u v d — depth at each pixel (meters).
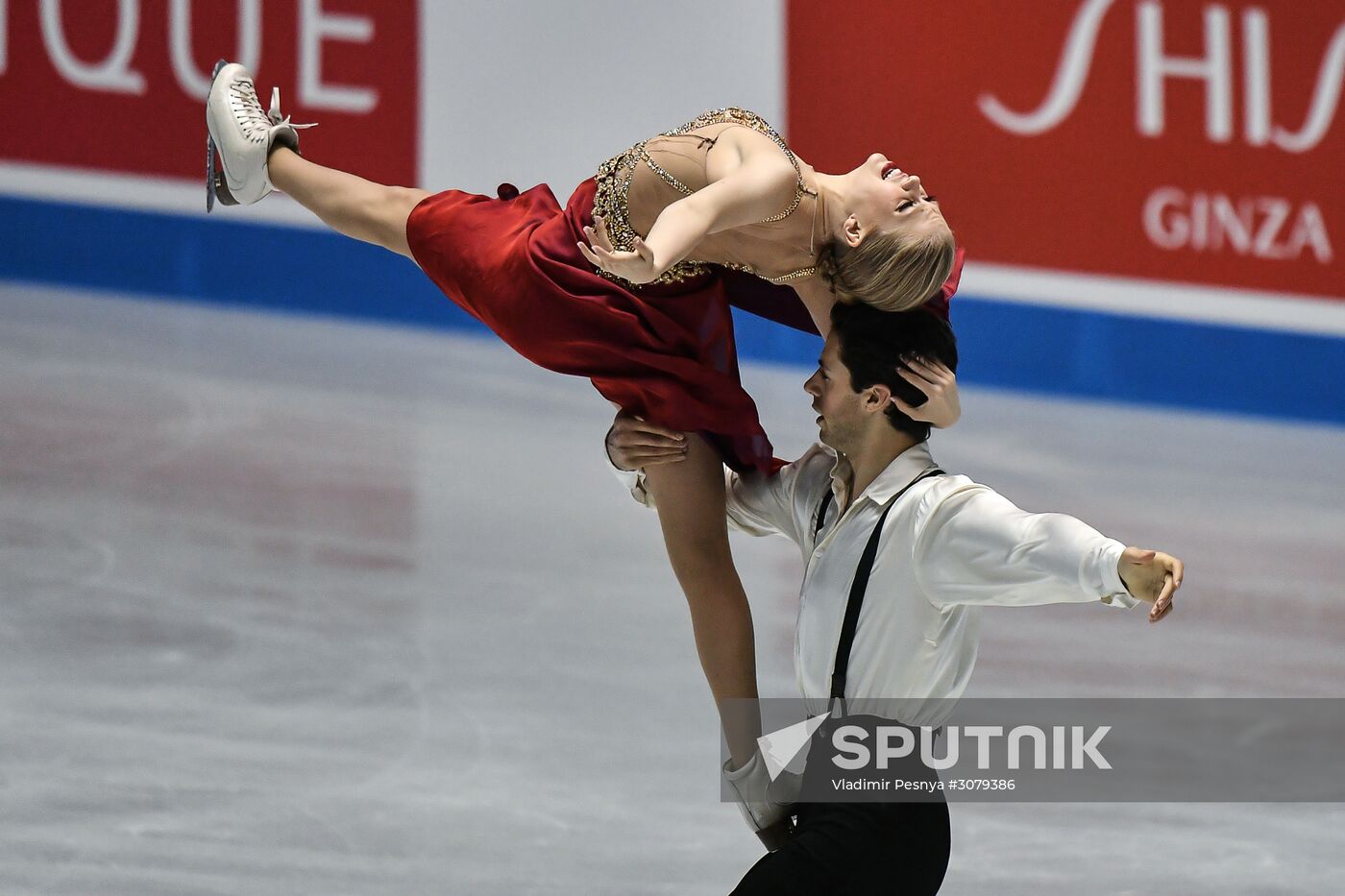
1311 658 20.25
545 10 31.22
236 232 31.19
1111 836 14.98
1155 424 32.94
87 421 23.59
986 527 9.37
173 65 30.33
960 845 14.66
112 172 30.42
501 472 23.95
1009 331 33.56
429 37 30.86
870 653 9.82
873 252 9.83
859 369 9.84
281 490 21.88
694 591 11.23
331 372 28.14
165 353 27.61
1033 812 15.55
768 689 17.09
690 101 31.81
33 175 30.14
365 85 30.58
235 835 13.09
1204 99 33.94
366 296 32.00
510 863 13.09
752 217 9.80
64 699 15.30
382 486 22.62
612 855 13.43
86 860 12.42
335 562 19.66
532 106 31.28
